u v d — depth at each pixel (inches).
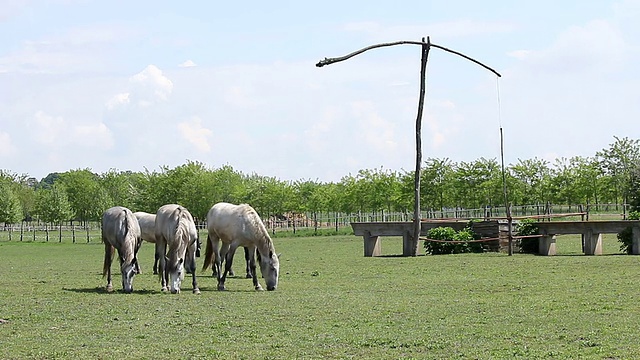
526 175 2225.6
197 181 3016.7
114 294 708.7
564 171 2169.0
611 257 994.7
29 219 4252.0
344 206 2736.2
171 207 730.2
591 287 675.4
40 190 4030.5
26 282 864.9
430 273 871.7
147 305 618.8
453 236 1198.9
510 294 644.7
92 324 521.0
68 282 861.2
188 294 701.9
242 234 733.3
